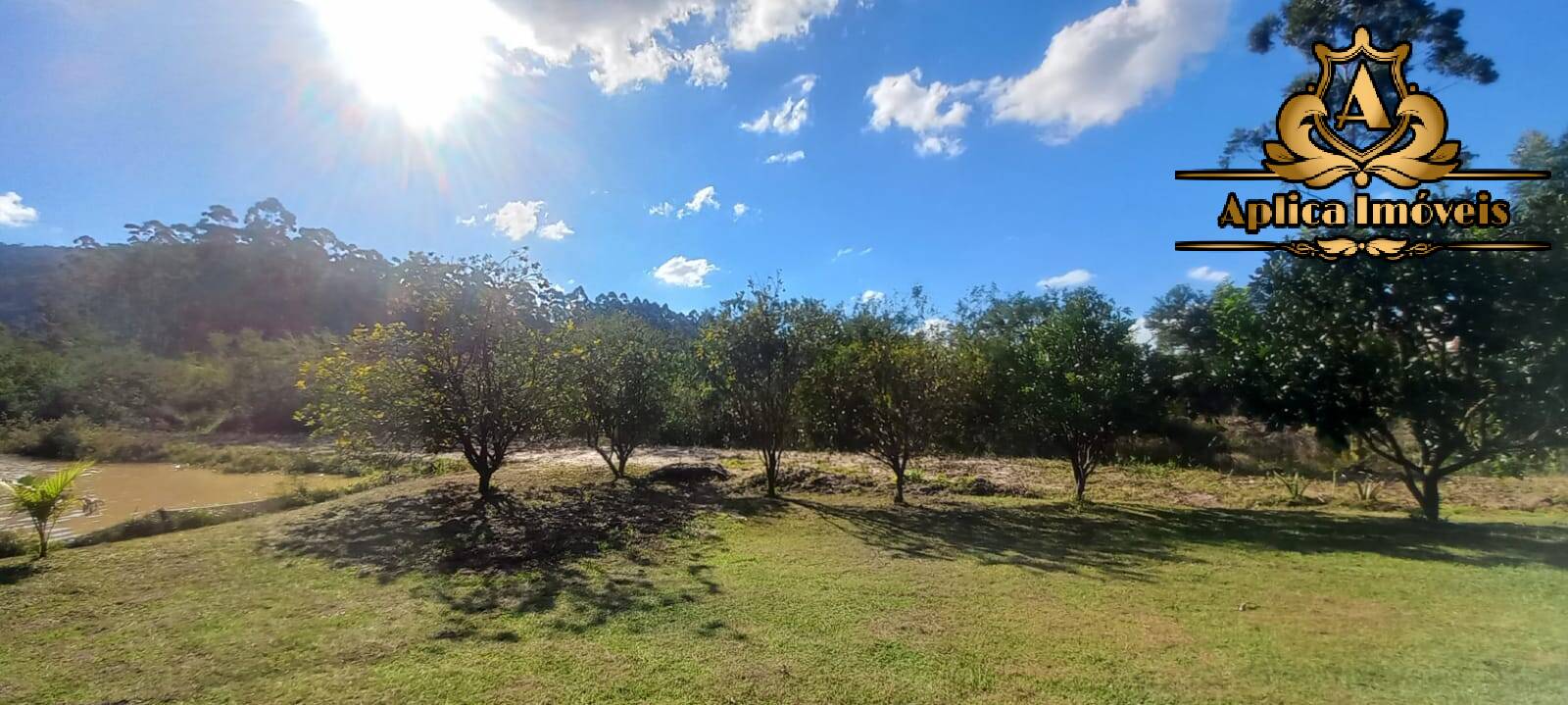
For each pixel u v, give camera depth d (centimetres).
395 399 962
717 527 895
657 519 925
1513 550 791
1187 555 762
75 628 490
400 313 1009
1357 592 605
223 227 5106
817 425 1259
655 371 1350
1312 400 950
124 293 4812
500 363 1034
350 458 1549
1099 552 775
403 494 1049
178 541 755
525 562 689
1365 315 929
